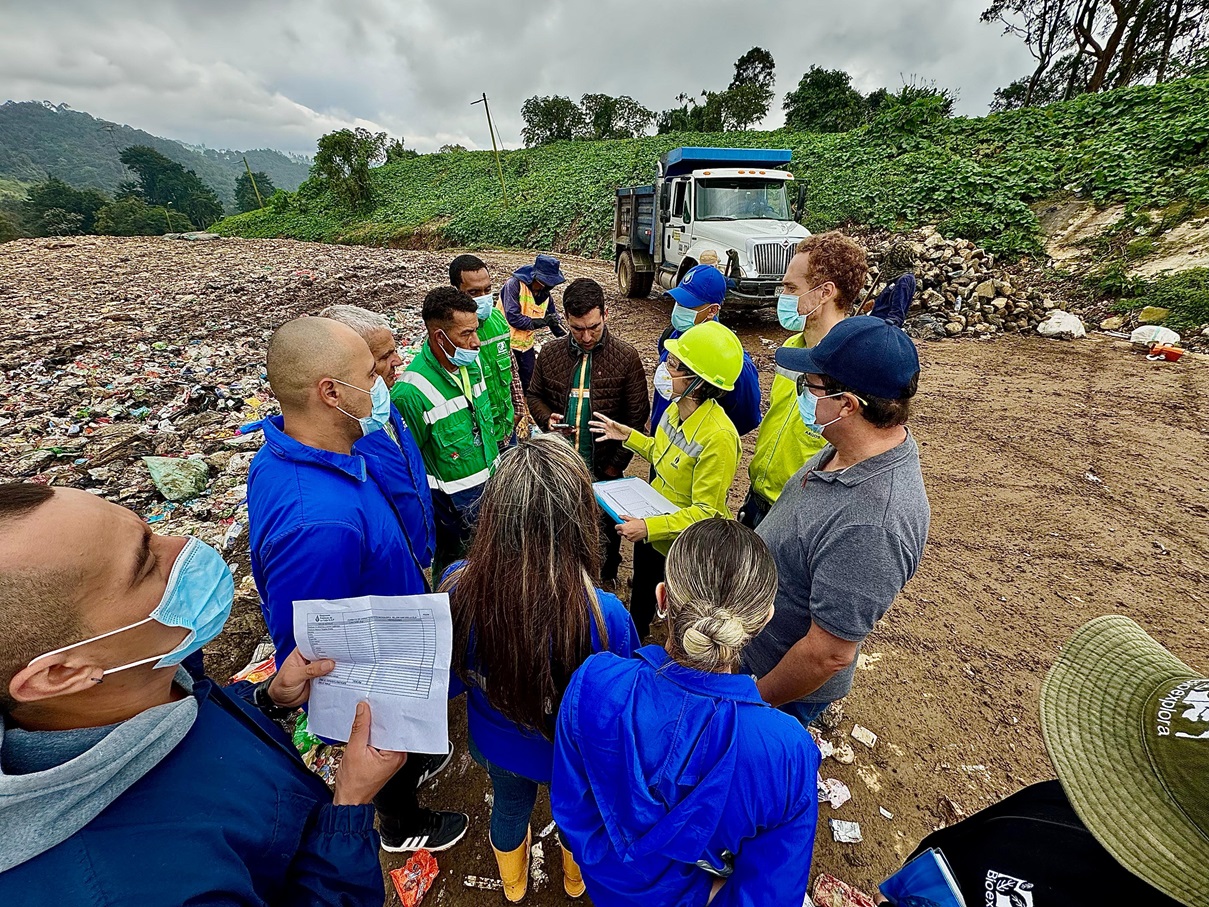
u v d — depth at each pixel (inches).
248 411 216.4
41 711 32.0
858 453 58.9
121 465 174.6
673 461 91.4
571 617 48.9
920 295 358.0
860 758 96.0
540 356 133.3
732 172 370.0
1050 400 246.1
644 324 390.9
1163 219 362.0
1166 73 693.9
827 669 59.4
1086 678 35.9
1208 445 204.1
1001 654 119.1
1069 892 30.3
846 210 511.5
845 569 55.2
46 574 29.3
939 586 140.5
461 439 113.0
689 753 40.1
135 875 29.2
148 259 602.2
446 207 1075.3
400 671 47.6
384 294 422.0
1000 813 36.7
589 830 45.7
